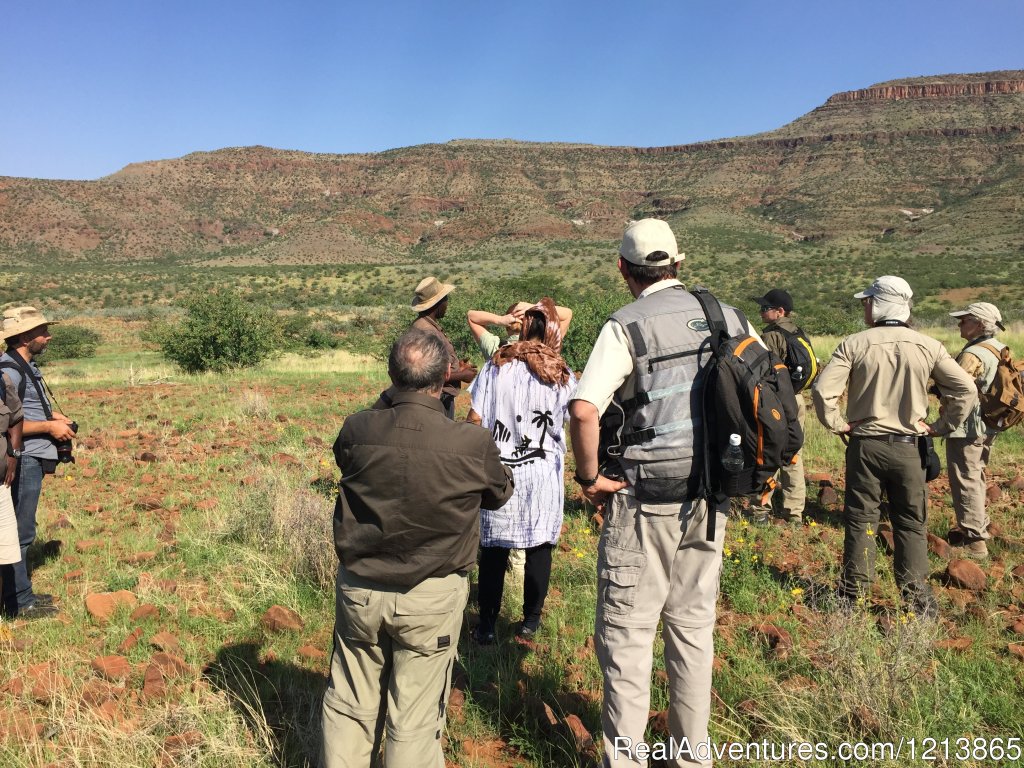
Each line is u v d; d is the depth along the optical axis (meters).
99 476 7.48
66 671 3.43
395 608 2.27
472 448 2.33
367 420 2.35
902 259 116.19
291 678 3.41
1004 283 77.00
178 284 101.31
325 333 34.88
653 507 2.42
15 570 4.07
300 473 7.12
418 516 2.26
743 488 2.35
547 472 3.71
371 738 2.40
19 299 83.94
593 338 17.34
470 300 21.59
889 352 3.92
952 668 3.45
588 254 135.62
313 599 4.34
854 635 3.38
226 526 5.40
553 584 4.61
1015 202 165.50
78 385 16.89
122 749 2.77
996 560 5.07
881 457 3.98
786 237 192.88
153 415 11.61
